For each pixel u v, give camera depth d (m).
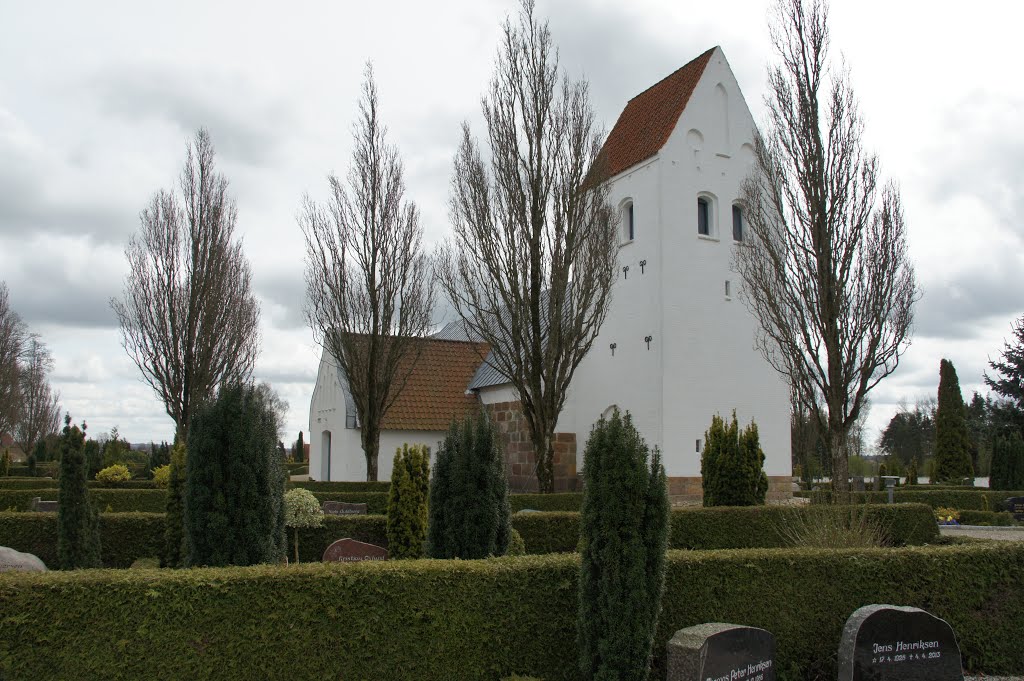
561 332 18.89
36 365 61.31
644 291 23.80
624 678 6.57
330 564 6.86
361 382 23.61
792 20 19.41
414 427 27.69
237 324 27.30
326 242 23.39
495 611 6.95
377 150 23.44
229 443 8.42
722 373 23.81
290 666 6.36
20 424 60.59
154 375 25.52
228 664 6.23
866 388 18.12
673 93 25.50
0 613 5.90
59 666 5.95
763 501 16.12
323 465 31.61
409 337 24.03
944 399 38.88
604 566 6.71
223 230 25.97
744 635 6.65
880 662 6.94
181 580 6.27
